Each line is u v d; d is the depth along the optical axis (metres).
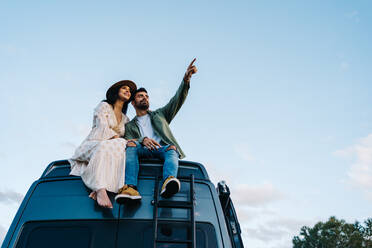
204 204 3.00
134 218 2.81
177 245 2.67
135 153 3.39
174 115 4.83
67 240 2.66
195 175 3.44
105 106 4.11
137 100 4.74
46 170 3.36
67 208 2.88
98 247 2.62
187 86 4.59
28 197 2.97
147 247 2.65
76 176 3.22
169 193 3.04
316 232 63.44
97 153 3.20
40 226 2.75
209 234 2.80
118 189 3.09
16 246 2.63
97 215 2.82
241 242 3.48
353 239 57.50
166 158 3.41
